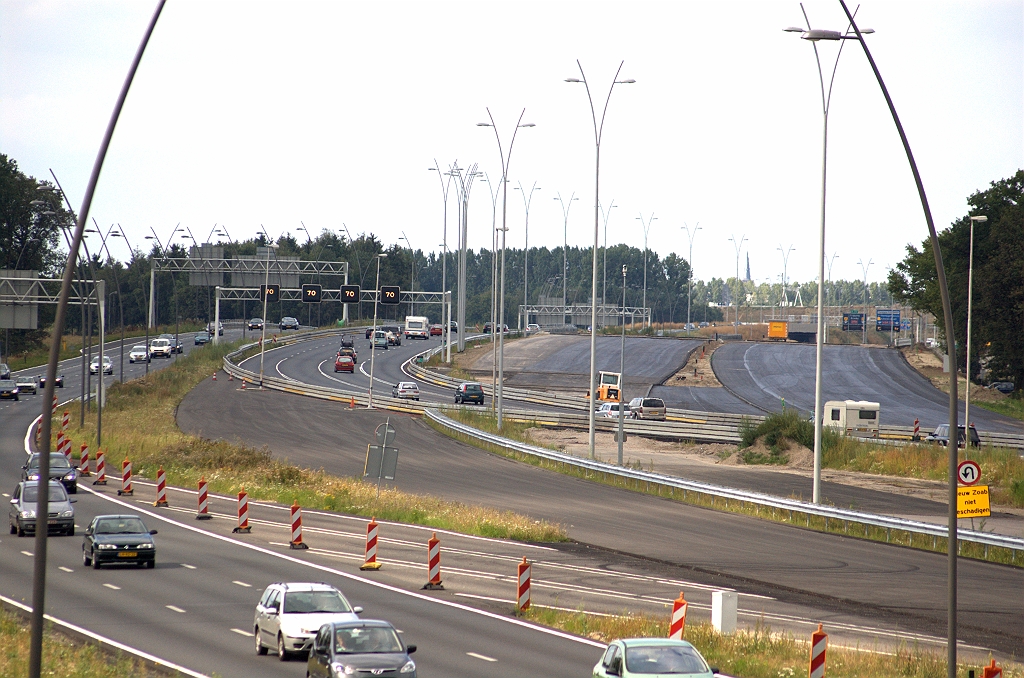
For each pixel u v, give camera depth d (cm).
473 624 2534
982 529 3956
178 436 6844
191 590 2952
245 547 3694
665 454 7112
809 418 8069
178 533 3975
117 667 2077
